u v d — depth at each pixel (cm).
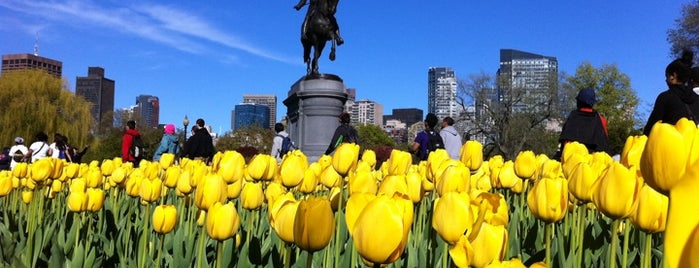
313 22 1991
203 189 266
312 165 412
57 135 1507
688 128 92
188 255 308
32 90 4572
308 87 1900
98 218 471
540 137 6088
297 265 280
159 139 5703
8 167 1842
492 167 466
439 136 1064
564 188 216
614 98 6569
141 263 321
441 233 176
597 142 721
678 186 60
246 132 5838
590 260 297
